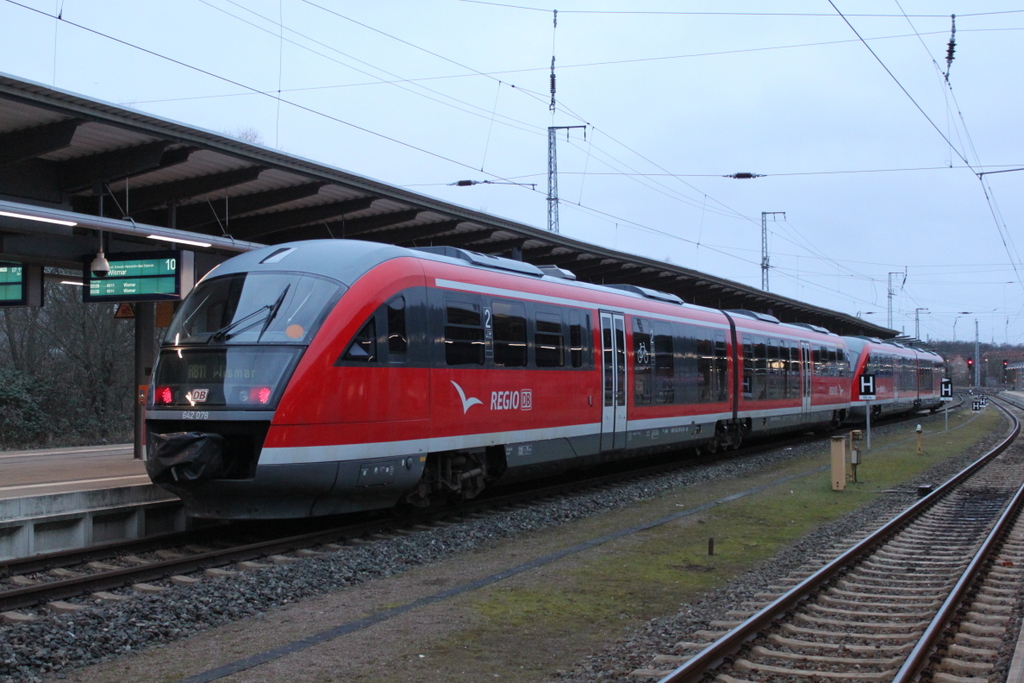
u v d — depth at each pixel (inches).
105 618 285.4
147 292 527.2
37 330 1189.7
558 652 264.7
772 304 1291.8
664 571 374.0
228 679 238.2
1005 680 233.9
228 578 343.6
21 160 416.5
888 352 1533.0
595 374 601.6
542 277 575.8
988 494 647.1
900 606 319.6
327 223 641.0
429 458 466.0
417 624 291.1
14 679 236.5
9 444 1006.4
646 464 840.9
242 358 392.8
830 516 526.0
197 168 489.1
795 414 1017.5
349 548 402.6
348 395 405.1
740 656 256.8
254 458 385.7
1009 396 3420.3
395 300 434.3
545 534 462.0
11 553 373.1
